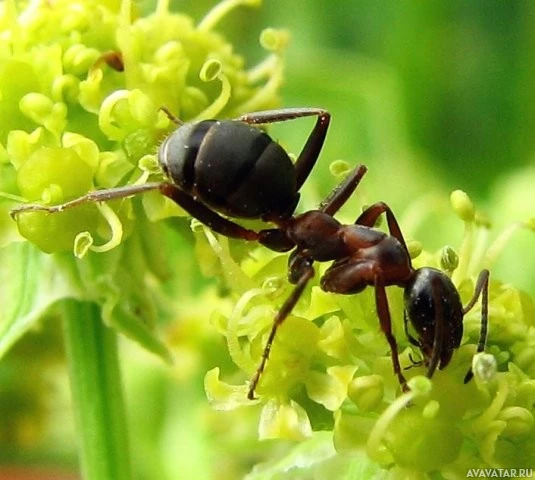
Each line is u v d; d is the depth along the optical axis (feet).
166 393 0.18
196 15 0.21
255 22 0.22
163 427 0.18
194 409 0.18
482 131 0.22
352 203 0.16
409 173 0.21
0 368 0.18
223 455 0.18
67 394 0.19
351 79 0.21
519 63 0.22
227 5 0.15
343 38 0.23
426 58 0.22
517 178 0.20
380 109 0.21
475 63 0.22
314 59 0.21
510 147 0.22
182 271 0.16
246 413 0.18
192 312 0.17
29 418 0.19
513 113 0.22
